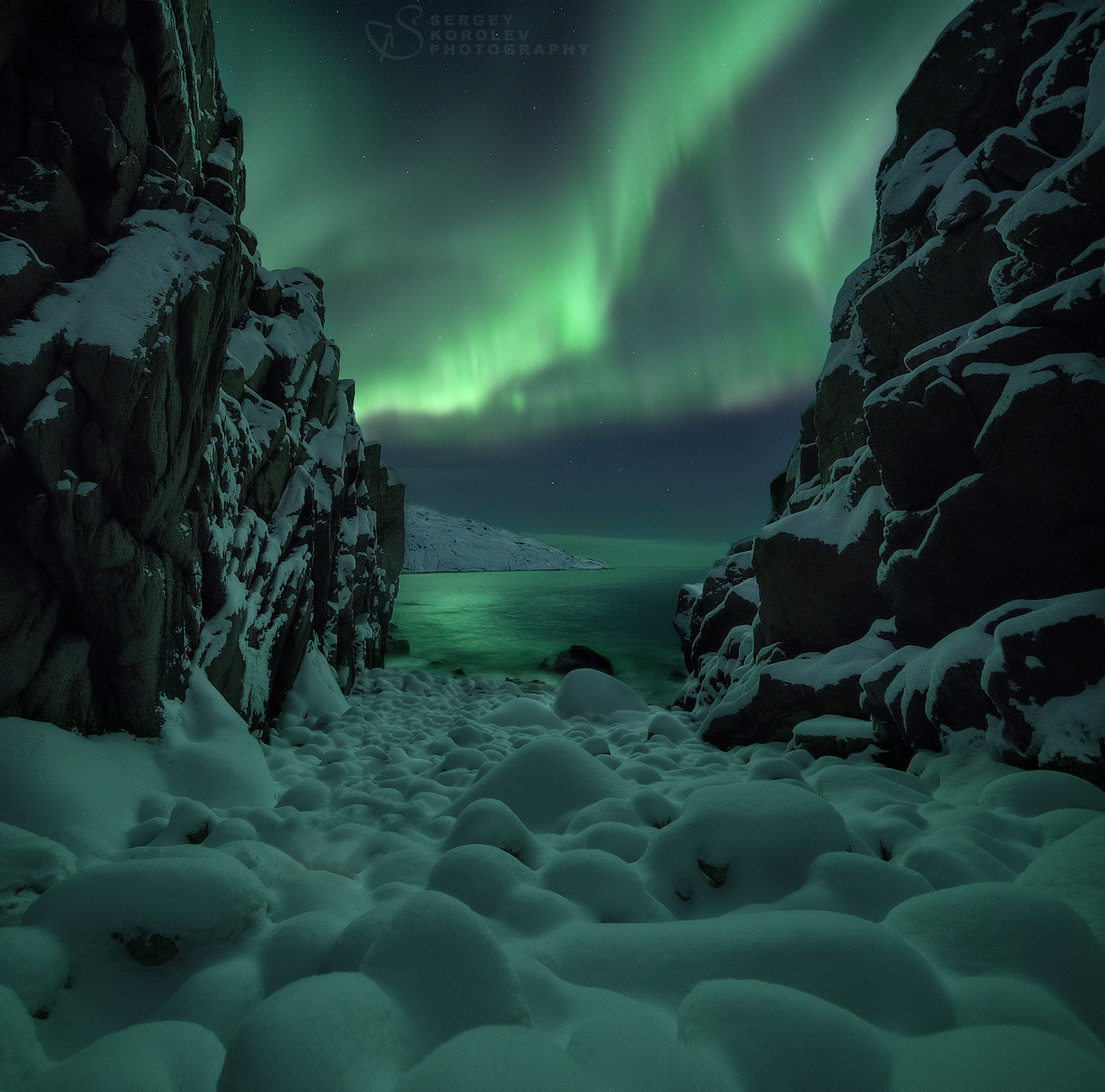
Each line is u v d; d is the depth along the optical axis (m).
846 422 6.77
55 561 4.04
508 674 13.41
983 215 5.23
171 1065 1.42
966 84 5.93
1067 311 4.23
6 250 4.00
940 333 5.62
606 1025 1.51
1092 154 4.21
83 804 3.54
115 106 4.38
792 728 5.61
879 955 1.78
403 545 12.57
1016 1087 1.27
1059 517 4.21
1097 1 5.31
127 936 1.99
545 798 3.67
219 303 4.74
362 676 9.77
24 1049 1.55
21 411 3.88
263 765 4.80
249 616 5.86
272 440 6.63
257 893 2.19
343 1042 1.35
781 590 6.07
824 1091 1.37
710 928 2.01
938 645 4.55
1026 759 3.79
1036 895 1.96
